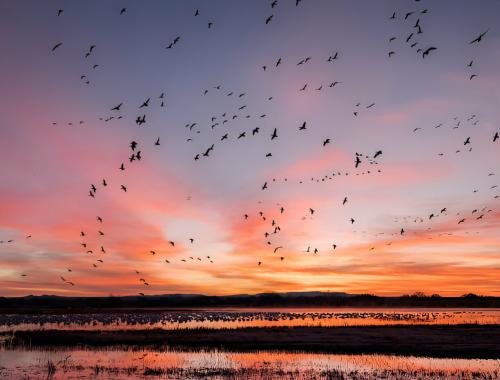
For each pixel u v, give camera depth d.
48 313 102.44
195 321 68.50
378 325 58.62
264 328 52.94
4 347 36.47
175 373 25.95
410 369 27.11
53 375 25.44
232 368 27.42
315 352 33.88
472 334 44.75
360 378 24.70
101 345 37.47
